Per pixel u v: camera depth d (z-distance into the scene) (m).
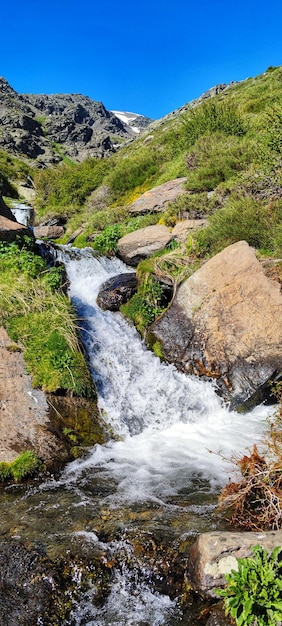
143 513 4.27
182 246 9.77
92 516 4.22
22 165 45.94
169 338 7.89
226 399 6.82
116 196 19.36
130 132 145.38
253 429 6.27
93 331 7.99
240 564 2.99
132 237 11.07
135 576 3.53
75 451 5.55
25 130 66.31
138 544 3.79
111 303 9.04
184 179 14.74
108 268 10.83
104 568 3.59
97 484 4.89
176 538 3.86
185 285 8.15
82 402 6.22
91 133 78.94
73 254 10.71
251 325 7.08
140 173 19.36
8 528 4.04
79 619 3.22
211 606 3.15
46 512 4.30
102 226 14.51
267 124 12.46
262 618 2.72
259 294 7.24
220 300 7.55
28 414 5.65
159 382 7.17
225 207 10.28
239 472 5.05
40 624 3.15
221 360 7.11
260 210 9.06
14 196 33.69
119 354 7.62
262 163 10.39
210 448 5.80
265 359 6.75
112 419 6.30
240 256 7.83
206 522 4.09
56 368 6.28
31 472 5.00
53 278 8.07
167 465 5.37
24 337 6.56
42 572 3.51
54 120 77.31
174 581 3.44
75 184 24.05
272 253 8.16
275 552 2.99
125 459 5.55
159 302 8.72
